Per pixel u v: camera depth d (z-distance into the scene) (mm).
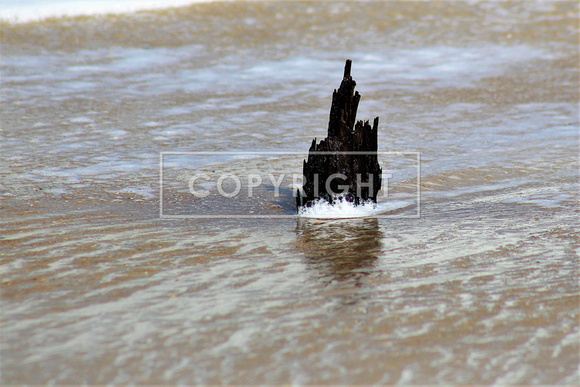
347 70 23078
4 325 13875
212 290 15969
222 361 12508
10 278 16453
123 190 25578
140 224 21500
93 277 16656
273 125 37062
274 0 67812
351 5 67062
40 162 29125
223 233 20812
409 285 16406
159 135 34594
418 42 57750
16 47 51750
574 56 53875
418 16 64562
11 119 36688
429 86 46719
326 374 12102
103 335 13492
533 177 28188
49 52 51406
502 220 22328
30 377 11914
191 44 55500
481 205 24312
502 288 16141
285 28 60344
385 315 14570
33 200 23781
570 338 13453
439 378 11992
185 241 19844
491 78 48656
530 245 19594
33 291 15695
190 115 38844
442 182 27547
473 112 40750
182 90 44500
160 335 13516
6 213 22094
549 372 12195
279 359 12609
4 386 11617
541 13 65438
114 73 47938
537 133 36156
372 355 12781
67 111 38875
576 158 31250
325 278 16891
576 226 21469
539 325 14062
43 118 37188
